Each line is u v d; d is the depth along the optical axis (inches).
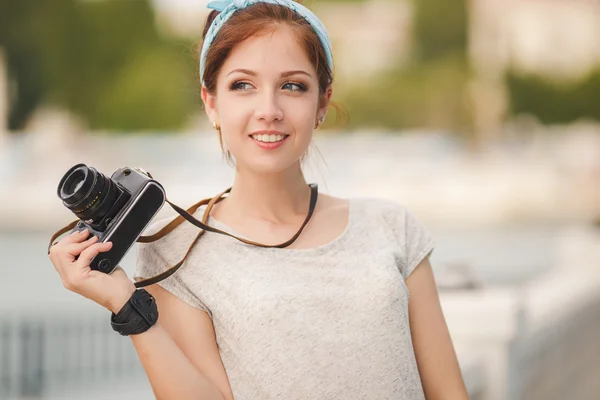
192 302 98.4
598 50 1788.9
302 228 102.4
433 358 105.5
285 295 96.2
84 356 272.7
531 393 246.7
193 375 93.0
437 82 1636.3
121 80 1376.7
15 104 1353.3
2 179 869.2
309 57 99.6
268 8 99.6
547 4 1796.3
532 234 727.1
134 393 248.2
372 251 102.5
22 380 257.4
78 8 1371.8
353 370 95.7
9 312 364.2
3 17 1342.3
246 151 99.6
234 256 99.0
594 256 410.0
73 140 1011.3
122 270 92.4
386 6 1822.1
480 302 181.3
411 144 1072.8
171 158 949.8
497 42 1772.9
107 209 91.3
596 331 348.8
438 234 719.1
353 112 1581.0
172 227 101.0
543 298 293.0
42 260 550.3
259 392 95.1
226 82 99.5
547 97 1659.7
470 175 959.0
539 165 1051.9
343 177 909.2
